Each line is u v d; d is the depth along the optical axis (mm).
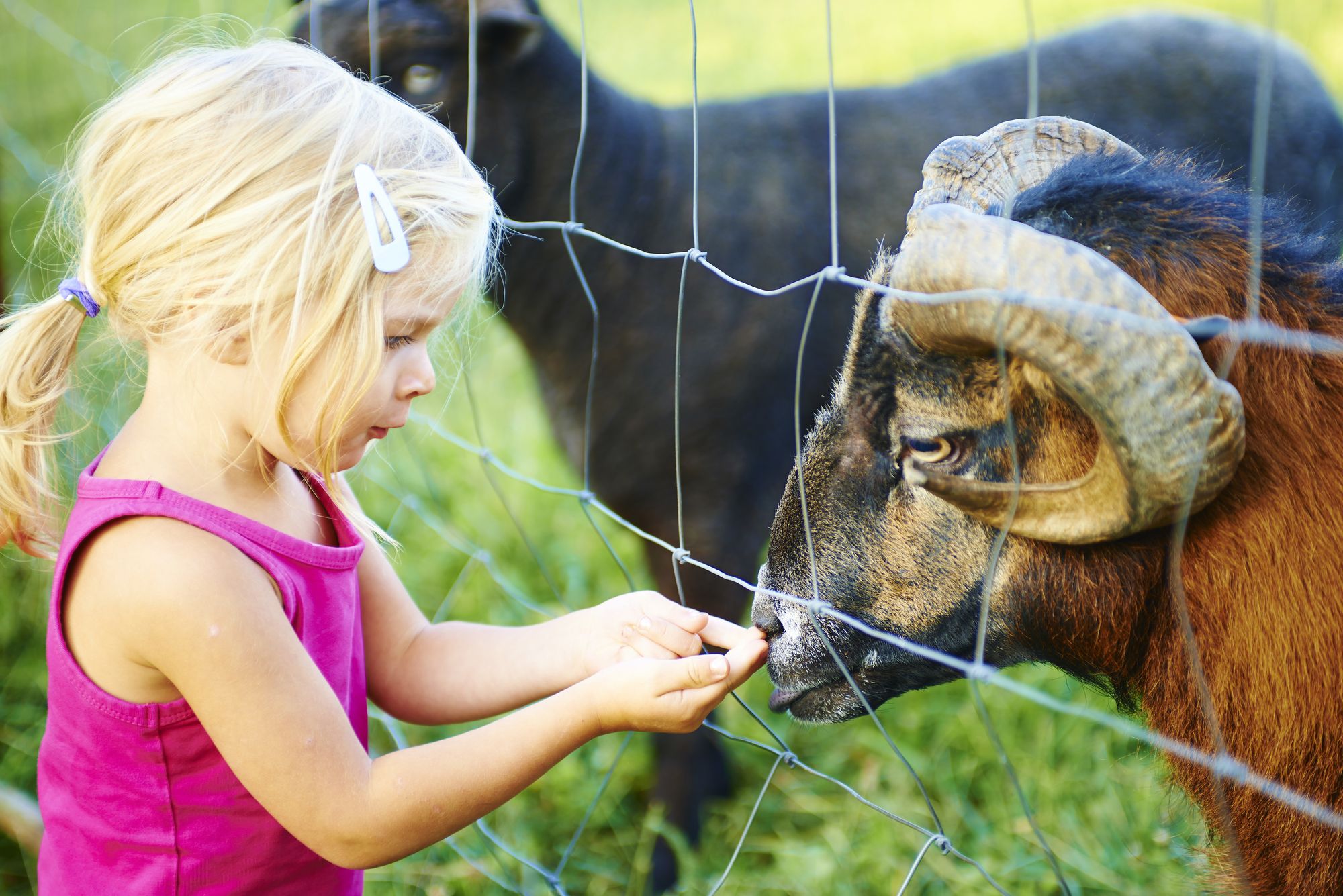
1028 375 1649
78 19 7238
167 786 1532
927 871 2787
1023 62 3863
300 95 1504
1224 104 3939
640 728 1488
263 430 1521
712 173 3357
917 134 3594
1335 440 1668
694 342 3191
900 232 3521
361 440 1557
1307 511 1670
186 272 1453
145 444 1557
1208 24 4023
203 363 1508
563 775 3182
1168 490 1480
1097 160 1779
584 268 3207
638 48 8375
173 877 1571
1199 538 1730
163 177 1472
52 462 1767
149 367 1578
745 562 3285
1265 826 1812
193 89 1504
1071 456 1667
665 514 3297
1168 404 1418
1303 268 1714
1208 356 1646
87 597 1482
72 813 1602
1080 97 3826
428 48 3035
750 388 3205
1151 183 1731
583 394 3305
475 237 1549
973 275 1465
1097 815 2875
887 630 1921
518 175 3188
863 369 1812
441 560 3975
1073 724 3178
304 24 3148
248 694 1434
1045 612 1834
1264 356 1654
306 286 1436
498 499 4332
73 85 6637
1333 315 1684
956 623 1894
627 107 3316
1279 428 1666
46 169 5051
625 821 3143
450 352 2094
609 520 4062
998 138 1839
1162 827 2652
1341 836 1727
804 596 1949
